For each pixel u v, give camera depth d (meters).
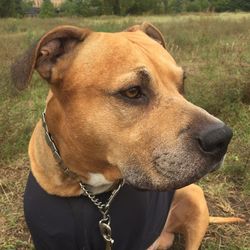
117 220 0.36
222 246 0.48
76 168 0.35
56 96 0.34
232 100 0.79
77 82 0.33
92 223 0.36
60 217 0.36
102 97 0.32
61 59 0.34
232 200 0.56
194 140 0.30
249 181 0.57
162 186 0.31
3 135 0.65
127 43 0.33
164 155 0.31
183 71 0.35
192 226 0.46
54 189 0.36
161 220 0.40
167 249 0.50
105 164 0.34
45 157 0.36
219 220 0.49
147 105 0.32
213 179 0.59
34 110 0.76
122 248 0.38
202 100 0.77
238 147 0.64
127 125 0.32
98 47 0.33
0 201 0.55
